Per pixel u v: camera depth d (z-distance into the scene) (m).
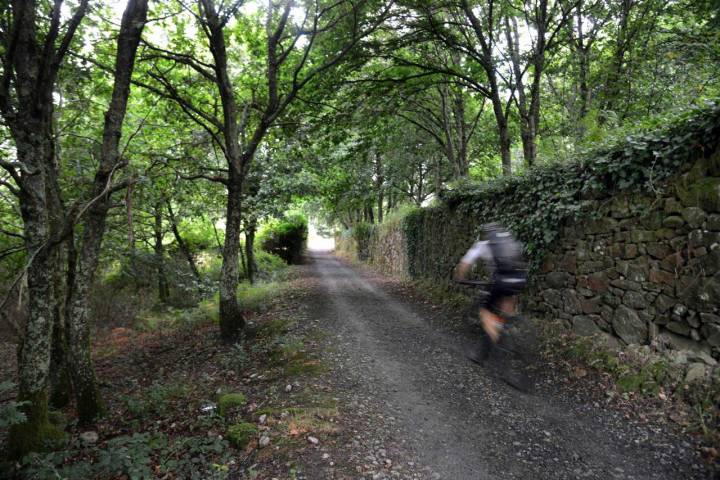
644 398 4.33
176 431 4.68
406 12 9.70
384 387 5.23
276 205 16.70
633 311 5.26
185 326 11.50
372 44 10.24
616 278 5.56
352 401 4.77
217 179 8.99
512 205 8.12
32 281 4.62
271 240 28.05
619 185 5.34
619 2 9.34
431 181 23.53
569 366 5.32
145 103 10.71
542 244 7.07
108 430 5.12
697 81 7.81
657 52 8.82
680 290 4.64
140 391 6.55
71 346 5.41
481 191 9.40
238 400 5.02
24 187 4.54
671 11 8.64
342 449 3.69
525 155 9.88
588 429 3.96
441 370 5.79
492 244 4.67
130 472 3.52
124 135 10.17
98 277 13.55
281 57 9.32
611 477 3.24
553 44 9.75
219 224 22.09
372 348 7.05
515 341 4.70
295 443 3.80
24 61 4.68
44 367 4.67
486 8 10.76
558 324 6.54
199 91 10.82
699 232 4.42
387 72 11.58
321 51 10.79
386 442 3.83
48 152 6.42
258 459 3.63
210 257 19.97
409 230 15.95
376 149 17.50
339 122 11.64
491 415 4.33
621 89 9.25
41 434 4.55
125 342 11.12
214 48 8.47
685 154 4.59
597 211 5.88
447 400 4.77
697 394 4.02
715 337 4.27
